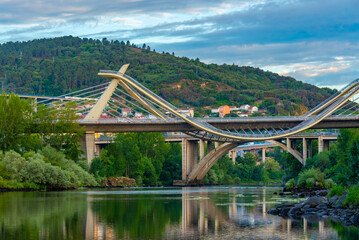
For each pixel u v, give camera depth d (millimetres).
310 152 172625
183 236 47750
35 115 135000
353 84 153250
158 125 146500
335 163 146375
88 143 143750
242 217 61656
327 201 71375
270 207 74375
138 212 66062
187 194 108625
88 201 81500
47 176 108125
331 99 157625
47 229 50406
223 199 91125
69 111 137625
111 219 58344
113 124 143875
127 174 162625
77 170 124938
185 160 181125
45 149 119188
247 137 151250
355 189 68750
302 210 65438
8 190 99875
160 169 177625
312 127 153625
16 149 123312
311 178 113250
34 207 69562
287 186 118312
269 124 156000
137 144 177125
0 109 124688
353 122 153750
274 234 49281
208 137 162000
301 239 47094
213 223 56188
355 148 88188
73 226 52531
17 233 48031
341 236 48625
